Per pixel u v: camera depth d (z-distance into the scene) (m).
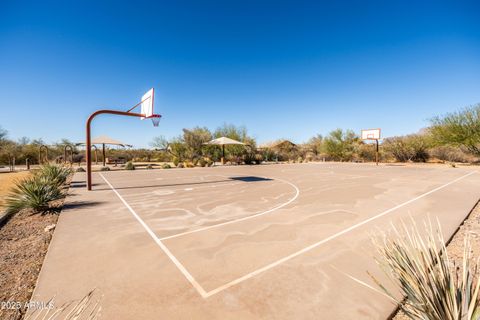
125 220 5.20
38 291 2.53
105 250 3.60
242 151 28.89
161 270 3.00
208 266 3.10
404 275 1.73
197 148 28.33
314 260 3.26
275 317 2.13
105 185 10.51
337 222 5.00
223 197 7.77
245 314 2.17
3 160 24.78
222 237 4.16
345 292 2.50
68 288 2.59
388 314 2.15
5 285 2.67
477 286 1.48
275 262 3.21
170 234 4.31
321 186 10.11
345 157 32.44
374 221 5.06
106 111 9.37
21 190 6.10
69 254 3.45
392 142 29.34
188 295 2.47
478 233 4.32
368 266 3.07
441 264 1.68
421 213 5.65
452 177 13.02
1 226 4.83
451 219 5.14
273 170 18.70
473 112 20.80
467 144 21.27
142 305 2.31
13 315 2.19
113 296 2.45
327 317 2.12
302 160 33.31
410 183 10.82
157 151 36.09
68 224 4.91
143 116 10.35
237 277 2.83
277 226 4.75
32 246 3.79
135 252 3.54
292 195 8.09
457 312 1.48
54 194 6.40
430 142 24.19
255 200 7.29
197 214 5.69
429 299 1.57
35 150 27.19
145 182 11.54
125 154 35.06
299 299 2.39
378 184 10.59
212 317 2.14
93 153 33.56
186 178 13.22
